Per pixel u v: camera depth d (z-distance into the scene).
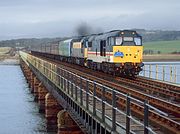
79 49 60.34
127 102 12.68
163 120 16.30
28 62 90.88
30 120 45.91
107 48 42.78
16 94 71.88
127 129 12.68
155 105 21.53
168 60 150.75
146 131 11.10
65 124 26.81
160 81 36.50
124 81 35.56
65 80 27.62
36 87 62.34
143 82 35.53
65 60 77.19
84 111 19.67
